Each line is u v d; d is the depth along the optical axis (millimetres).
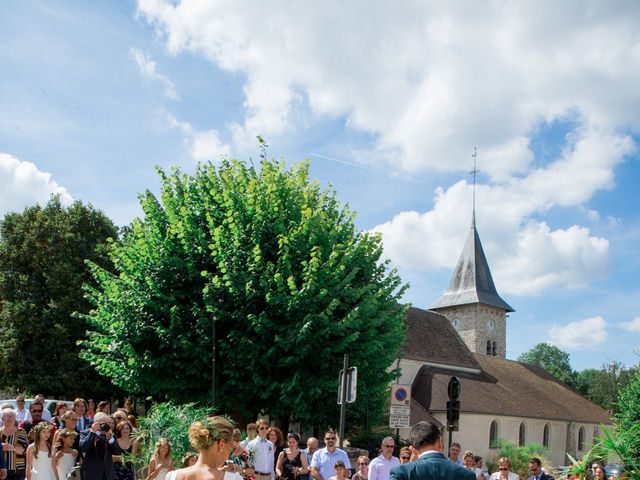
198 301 18875
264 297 18031
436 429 4906
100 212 37594
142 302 18734
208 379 18531
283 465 11250
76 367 33188
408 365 43312
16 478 10234
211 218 18906
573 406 53719
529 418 45219
